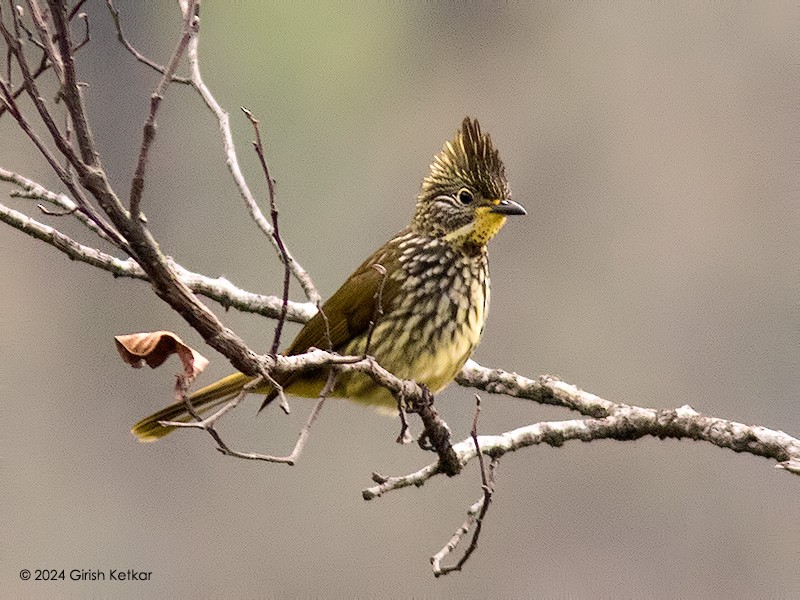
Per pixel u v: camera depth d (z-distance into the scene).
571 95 20.70
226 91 20.59
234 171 8.09
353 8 21.14
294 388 8.34
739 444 7.63
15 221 7.39
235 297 8.91
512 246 19.20
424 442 7.29
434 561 6.77
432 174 8.48
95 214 5.50
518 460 17.42
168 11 19.58
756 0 20.11
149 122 5.32
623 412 7.90
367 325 8.37
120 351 6.05
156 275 5.59
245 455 5.56
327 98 20.88
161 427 8.41
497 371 8.68
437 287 8.30
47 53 5.42
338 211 19.58
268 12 20.88
